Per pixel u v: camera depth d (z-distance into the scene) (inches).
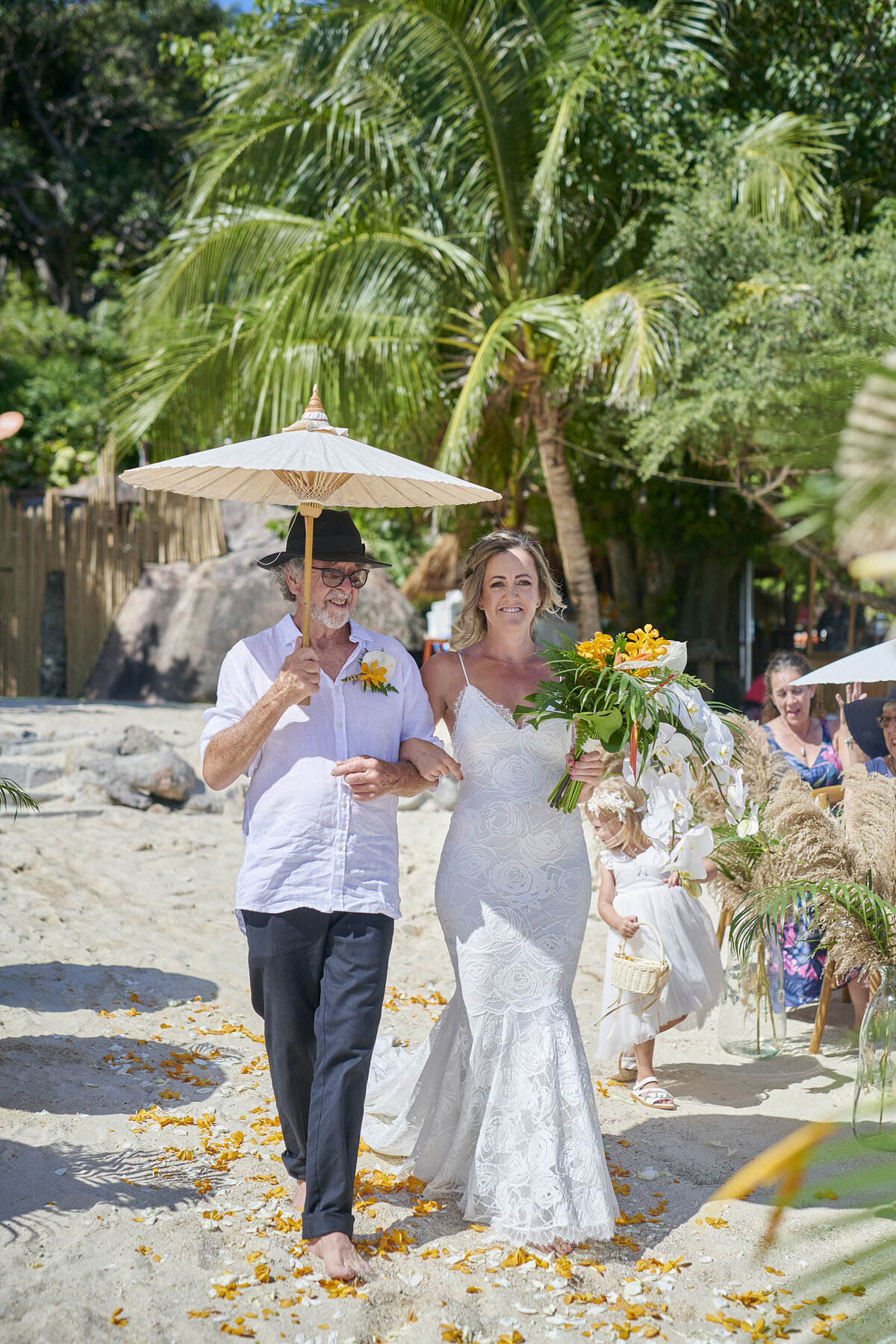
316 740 121.0
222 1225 118.3
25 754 357.4
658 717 124.8
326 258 435.8
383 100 468.8
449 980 224.5
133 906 246.5
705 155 414.9
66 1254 110.4
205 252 466.6
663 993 168.6
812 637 569.0
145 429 453.1
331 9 445.4
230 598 623.8
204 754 119.2
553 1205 117.1
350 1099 112.7
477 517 592.1
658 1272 113.9
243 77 488.7
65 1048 165.2
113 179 1061.8
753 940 184.5
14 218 1124.5
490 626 138.3
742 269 385.1
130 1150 135.4
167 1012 188.5
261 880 117.3
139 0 1078.4
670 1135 152.9
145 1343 97.0
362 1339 100.0
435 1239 118.6
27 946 211.2
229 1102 153.3
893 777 187.8
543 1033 124.3
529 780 128.9
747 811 142.9
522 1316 105.3
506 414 530.3
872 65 467.8
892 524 27.3
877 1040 139.3
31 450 797.2
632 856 177.6
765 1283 112.7
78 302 1149.7
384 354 449.4
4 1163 128.4
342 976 116.0
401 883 289.3
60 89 1124.5
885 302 320.5
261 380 444.5
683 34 460.8
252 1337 99.0
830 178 466.6
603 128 429.1
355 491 139.6
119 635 628.7
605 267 464.4
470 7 439.5
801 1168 59.4
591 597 494.0
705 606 618.5
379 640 128.0
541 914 127.2
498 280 478.3
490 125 448.5
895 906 163.5
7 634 608.7
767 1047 188.4
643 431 394.9
